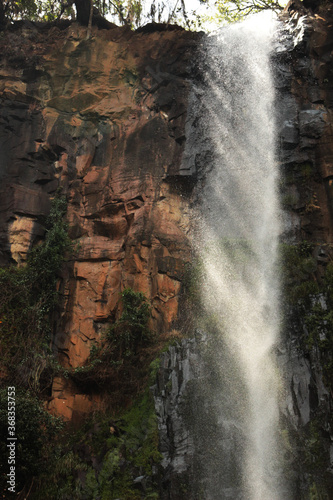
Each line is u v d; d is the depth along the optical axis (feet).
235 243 53.31
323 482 39.04
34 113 62.39
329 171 54.95
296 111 59.31
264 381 44.91
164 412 43.39
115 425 43.98
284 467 40.32
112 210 57.31
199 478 39.65
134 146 60.03
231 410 43.37
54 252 54.34
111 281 54.39
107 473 40.75
